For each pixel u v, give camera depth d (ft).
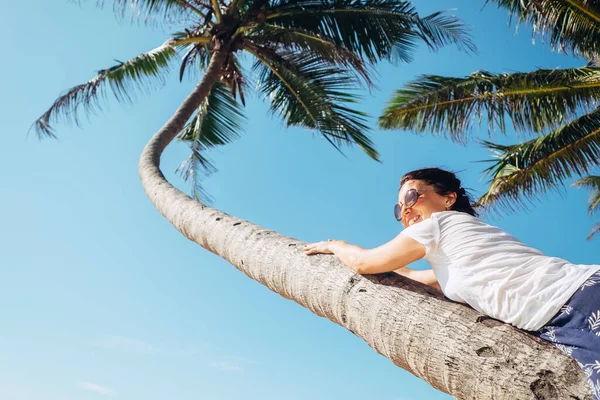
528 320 5.70
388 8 31.42
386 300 6.57
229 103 35.96
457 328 5.84
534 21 30.32
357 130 31.48
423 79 30.83
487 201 32.91
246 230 9.89
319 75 31.73
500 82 30.25
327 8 31.78
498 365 5.35
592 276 5.72
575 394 4.96
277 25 32.83
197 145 34.83
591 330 5.34
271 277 8.47
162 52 34.24
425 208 7.78
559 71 30.07
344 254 7.39
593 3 28.60
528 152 32.19
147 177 17.42
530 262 6.11
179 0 32.07
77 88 31.83
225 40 30.48
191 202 13.24
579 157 31.81
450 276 6.46
